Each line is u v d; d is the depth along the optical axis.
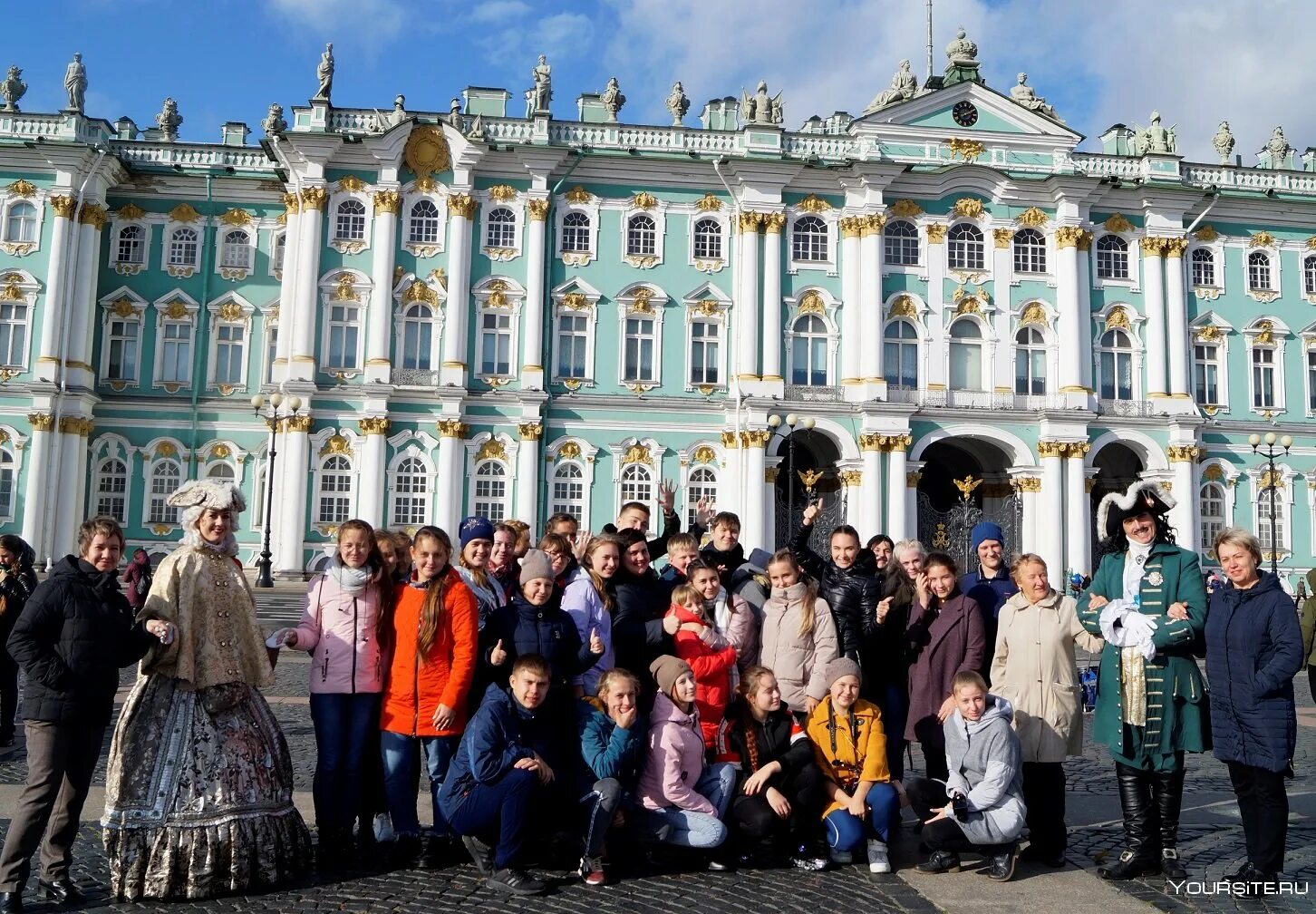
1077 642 9.92
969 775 9.28
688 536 10.66
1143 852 9.06
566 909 8.16
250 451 46.25
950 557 10.39
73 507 43.88
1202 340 47.88
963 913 8.18
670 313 45.34
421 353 43.94
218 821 8.29
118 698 17.39
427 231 44.19
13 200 44.22
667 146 45.91
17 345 44.03
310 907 8.08
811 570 12.53
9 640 7.96
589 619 9.88
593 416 44.50
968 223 46.69
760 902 8.38
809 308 45.53
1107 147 51.00
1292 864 9.57
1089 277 46.97
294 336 43.03
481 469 43.62
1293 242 49.00
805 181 45.88
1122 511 9.52
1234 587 8.95
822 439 46.06
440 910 8.06
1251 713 8.61
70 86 45.19
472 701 9.62
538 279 44.25
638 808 9.33
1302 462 48.00
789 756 9.64
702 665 9.65
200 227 47.06
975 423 45.34
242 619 8.68
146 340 46.41
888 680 11.06
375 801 9.94
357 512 42.62
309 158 43.25
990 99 47.00
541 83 45.59
